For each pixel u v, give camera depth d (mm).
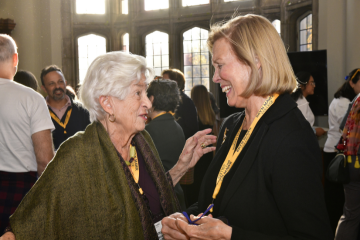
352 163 2521
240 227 1033
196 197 3916
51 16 8352
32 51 8195
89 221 1039
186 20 8508
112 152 1120
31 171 2086
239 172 1055
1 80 2051
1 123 1999
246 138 1120
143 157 1323
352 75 3785
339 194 4168
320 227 913
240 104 1176
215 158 1321
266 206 1000
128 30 9180
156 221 1277
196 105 4277
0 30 7730
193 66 8711
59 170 1037
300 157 957
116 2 9391
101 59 1149
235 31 1088
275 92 1070
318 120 5934
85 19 9195
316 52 5609
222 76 1124
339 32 5625
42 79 3021
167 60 9000
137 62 1147
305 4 6484
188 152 1468
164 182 1320
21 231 972
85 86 1157
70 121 3006
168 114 2365
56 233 1008
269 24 1080
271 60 1044
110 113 1155
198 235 975
